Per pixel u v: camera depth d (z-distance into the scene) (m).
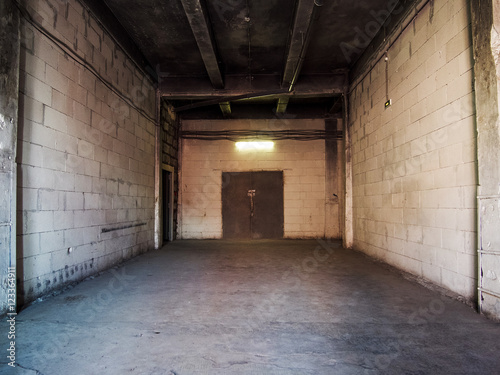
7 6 2.77
